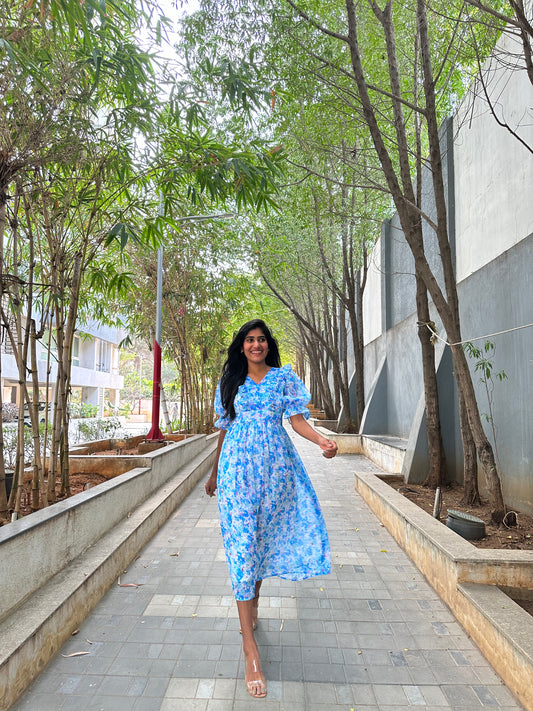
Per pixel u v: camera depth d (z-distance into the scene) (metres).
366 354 14.60
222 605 2.83
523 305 4.57
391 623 2.66
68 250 4.28
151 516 4.19
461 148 6.46
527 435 4.43
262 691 1.95
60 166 3.57
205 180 4.03
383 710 1.92
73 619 2.49
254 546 2.16
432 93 4.15
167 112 4.14
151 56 3.61
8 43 2.44
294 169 6.64
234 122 5.10
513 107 4.85
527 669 1.91
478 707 1.94
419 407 6.44
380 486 5.24
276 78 4.64
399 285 10.51
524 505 4.47
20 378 3.40
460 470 6.04
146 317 10.14
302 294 14.99
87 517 3.18
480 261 5.75
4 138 2.85
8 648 1.93
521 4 3.08
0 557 2.13
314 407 22.28
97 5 2.65
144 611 2.75
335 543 4.08
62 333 4.11
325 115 5.11
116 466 5.34
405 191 4.52
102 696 1.98
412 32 5.37
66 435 4.11
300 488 2.36
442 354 6.35
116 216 4.44
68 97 3.27
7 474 4.23
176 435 9.55
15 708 1.89
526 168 4.57
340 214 6.50
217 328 11.66
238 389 2.37
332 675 2.15
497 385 5.08
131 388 48.28
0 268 3.03
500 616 2.25
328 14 5.05
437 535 3.23
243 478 2.21
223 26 4.31
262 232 10.18
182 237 8.77
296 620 2.69
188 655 2.29
